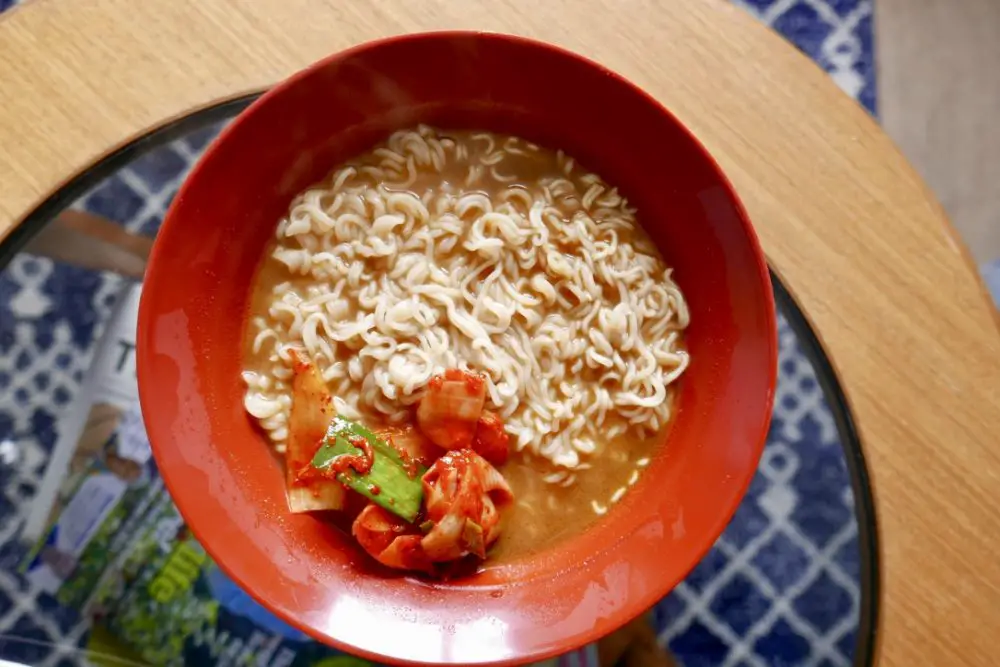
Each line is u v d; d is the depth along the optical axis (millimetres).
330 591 450
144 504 546
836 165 514
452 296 492
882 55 782
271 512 461
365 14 514
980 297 507
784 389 553
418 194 499
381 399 484
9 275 568
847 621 535
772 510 556
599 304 496
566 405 490
